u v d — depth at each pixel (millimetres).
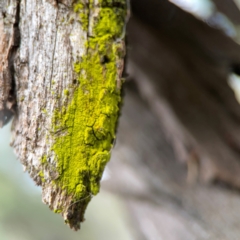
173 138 491
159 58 470
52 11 326
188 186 448
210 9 443
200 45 484
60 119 319
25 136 321
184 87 479
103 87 323
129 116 553
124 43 331
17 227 1320
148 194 457
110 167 513
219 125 476
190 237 391
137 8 437
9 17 326
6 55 325
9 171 1209
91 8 328
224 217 401
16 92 325
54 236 1366
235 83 539
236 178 438
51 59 323
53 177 315
